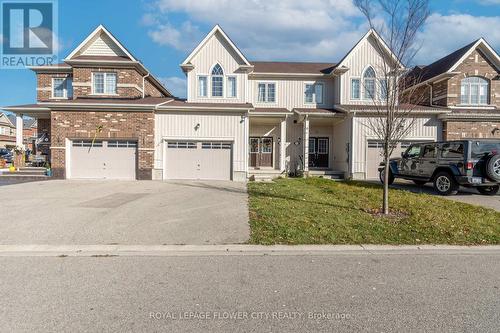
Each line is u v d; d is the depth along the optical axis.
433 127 18.12
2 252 5.48
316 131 21.73
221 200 10.31
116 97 19.70
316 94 21.59
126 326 3.23
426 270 4.78
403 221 7.42
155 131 17.30
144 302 3.73
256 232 6.58
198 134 17.34
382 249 5.76
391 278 4.48
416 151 13.71
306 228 6.79
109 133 17.03
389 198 10.66
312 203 9.59
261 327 3.23
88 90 19.62
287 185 14.58
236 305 3.68
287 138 21.52
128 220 7.60
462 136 17.88
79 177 17.19
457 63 18.88
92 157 17.20
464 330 3.19
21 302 3.70
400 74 8.43
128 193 12.02
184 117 17.33
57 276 4.47
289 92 21.59
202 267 4.85
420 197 11.05
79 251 5.56
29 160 21.70
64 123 16.97
